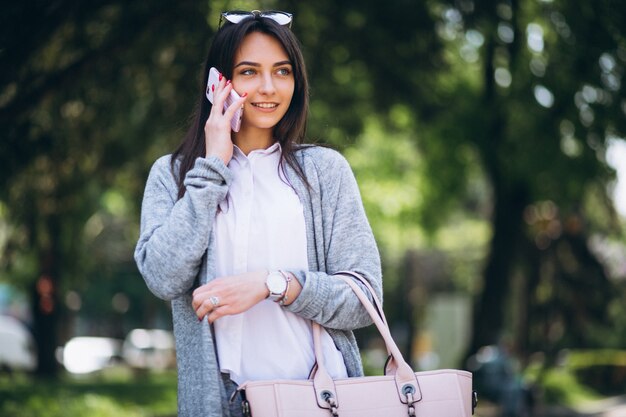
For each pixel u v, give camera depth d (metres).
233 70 3.43
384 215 28.81
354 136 16.41
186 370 3.30
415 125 20.36
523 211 22.89
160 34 12.11
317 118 14.89
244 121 3.49
